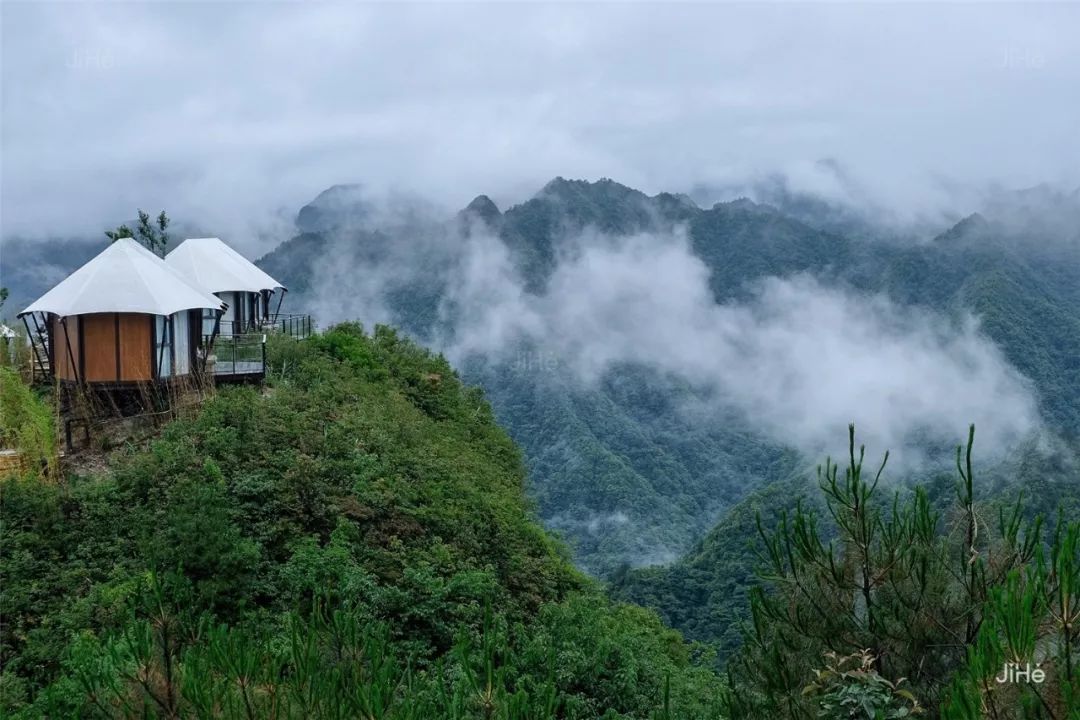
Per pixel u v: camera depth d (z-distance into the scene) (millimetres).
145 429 18469
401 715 6516
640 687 14750
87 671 6703
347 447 18500
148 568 12828
